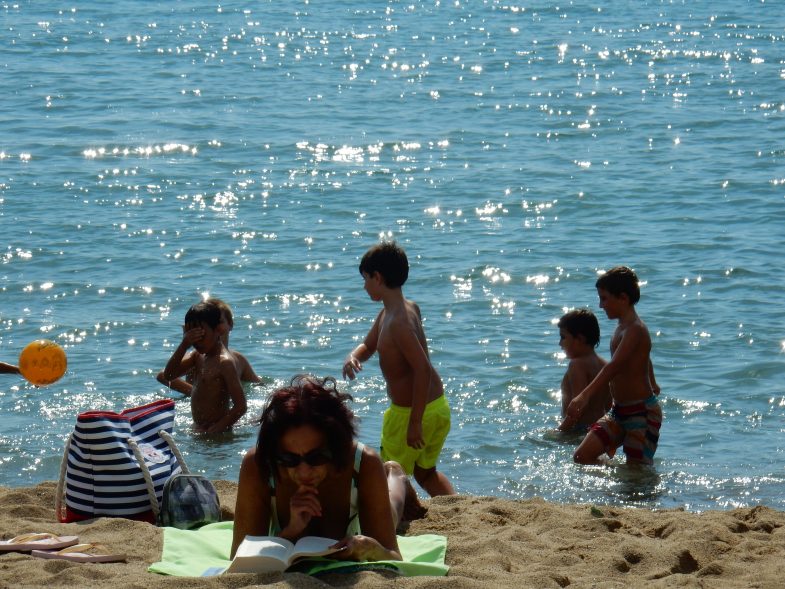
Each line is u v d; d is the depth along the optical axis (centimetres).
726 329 1421
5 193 2209
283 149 2752
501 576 591
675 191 2278
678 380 1247
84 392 1202
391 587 537
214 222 2023
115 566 602
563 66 4259
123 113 3198
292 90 3697
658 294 1581
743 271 1686
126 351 1345
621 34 5162
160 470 738
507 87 3781
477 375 1265
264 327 1445
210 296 1576
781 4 6394
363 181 2400
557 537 706
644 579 610
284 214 2100
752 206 2138
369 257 863
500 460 1031
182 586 541
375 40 4969
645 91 3712
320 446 560
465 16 5941
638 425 1020
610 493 955
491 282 1658
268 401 572
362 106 3419
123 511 721
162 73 3997
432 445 883
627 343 1014
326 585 536
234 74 4019
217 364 1140
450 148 2795
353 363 912
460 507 782
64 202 2152
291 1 6619
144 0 6444
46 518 742
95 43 4697
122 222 2002
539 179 2416
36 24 5222
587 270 1716
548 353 1343
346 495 592
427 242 1895
